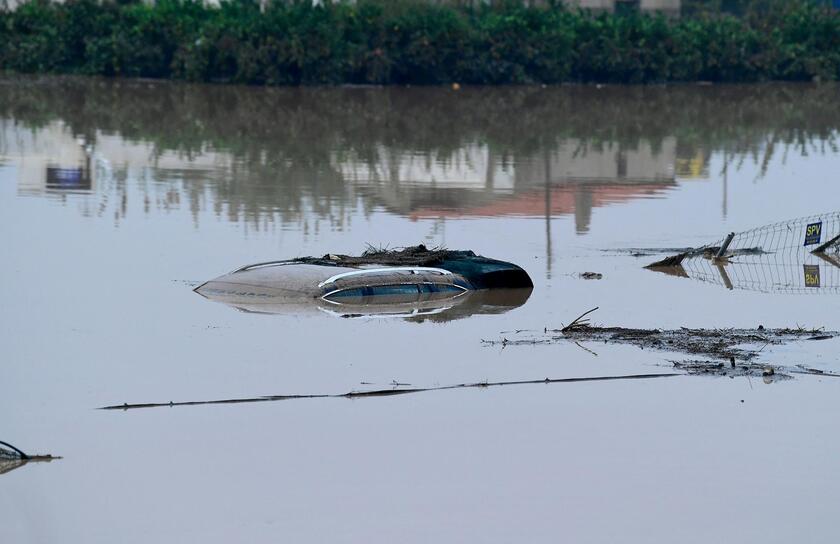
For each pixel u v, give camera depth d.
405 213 52.22
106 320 34.12
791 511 22.41
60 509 21.98
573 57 116.75
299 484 23.31
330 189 57.28
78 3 112.75
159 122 80.88
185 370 29.91
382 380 29.50
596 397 28.52
